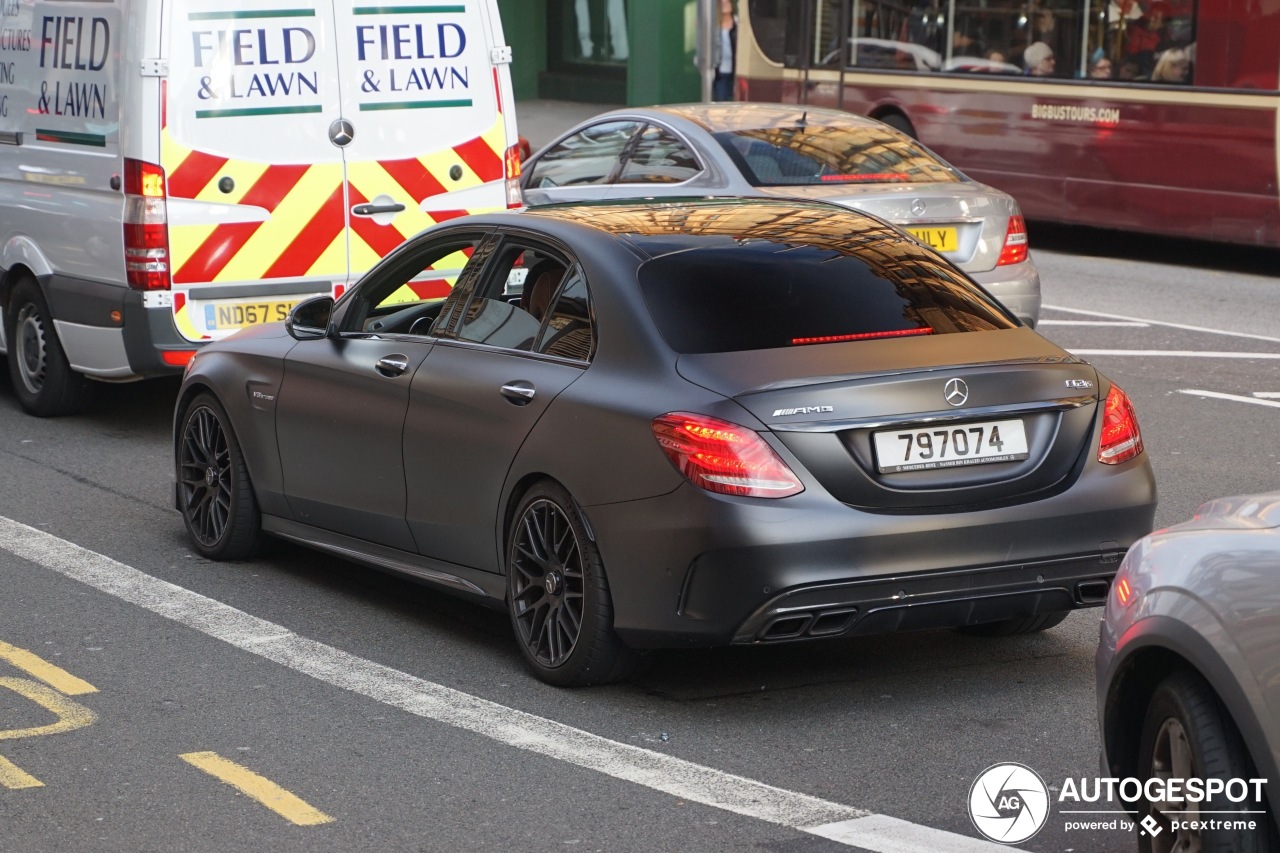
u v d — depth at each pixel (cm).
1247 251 1888
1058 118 1831
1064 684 632
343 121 1020
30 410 1139
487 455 643
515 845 491
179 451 823
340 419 720
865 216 698
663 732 583
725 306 609
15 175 1102
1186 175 1723
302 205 1015
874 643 681
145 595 750
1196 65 1705
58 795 530
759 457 560
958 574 571
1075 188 1825
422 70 1042
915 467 573
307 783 539
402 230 1043
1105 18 1783
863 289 627
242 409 778
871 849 486
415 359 688
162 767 552
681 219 671
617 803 522
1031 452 590
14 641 686
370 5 1025
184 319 998
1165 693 420
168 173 984
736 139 1252
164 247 986
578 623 612
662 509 572
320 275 1025
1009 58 1881
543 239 660
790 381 570
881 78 2020
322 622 712
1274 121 1647
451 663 658
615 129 1330
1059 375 597
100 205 1019
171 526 870
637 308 609
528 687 629
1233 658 390
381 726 589
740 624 562
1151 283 1662
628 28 3200
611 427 591
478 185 1063
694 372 583
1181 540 429
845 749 567
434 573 685
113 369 1028
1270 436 1033
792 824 505
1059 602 591
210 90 989
